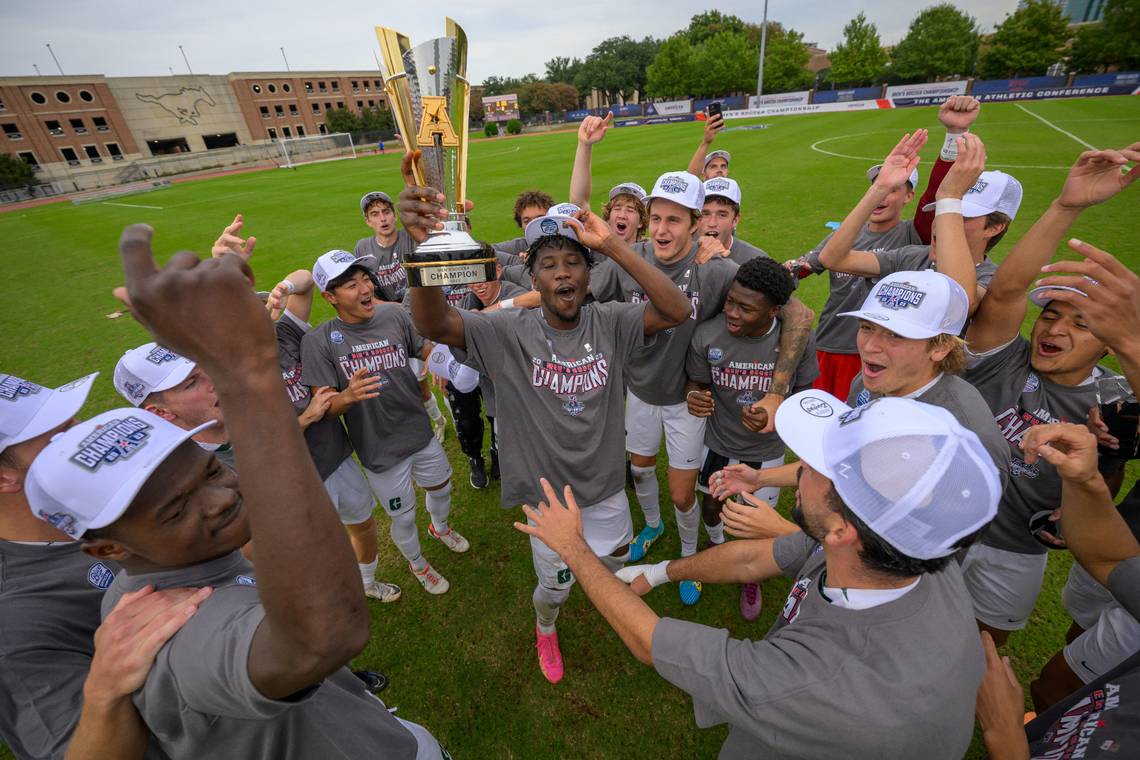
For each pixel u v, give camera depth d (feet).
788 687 3.76
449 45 6.25
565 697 8.95
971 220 9.32
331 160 135.54
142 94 164.04
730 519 6.97
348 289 9.29
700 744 8.18
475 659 9.71
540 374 7.52
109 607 3.85
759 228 32.86
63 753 4.01
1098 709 4.44
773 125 104.42
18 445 4.56
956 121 10.94
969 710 3.71
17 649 4.11
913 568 3.61
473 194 54.95
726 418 10.39
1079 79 110.52
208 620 3.12
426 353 12.68
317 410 8.82
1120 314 5.20
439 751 6.04
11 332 27.81
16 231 63.77
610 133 125.49
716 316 9.95
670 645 4.38
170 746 3.58
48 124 149.18
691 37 264.11
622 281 11.60
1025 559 7.47
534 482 7.98
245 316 2.31
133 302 2.12
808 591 4.58
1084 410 6.71
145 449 3.31
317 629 2.51
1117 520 5.12
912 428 3.76
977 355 7.45
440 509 11.44
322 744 4.35
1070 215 6.18
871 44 183.21
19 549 4.57
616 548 8.98
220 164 146.72
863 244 14.05
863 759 3.55
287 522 2.42
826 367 14.14
